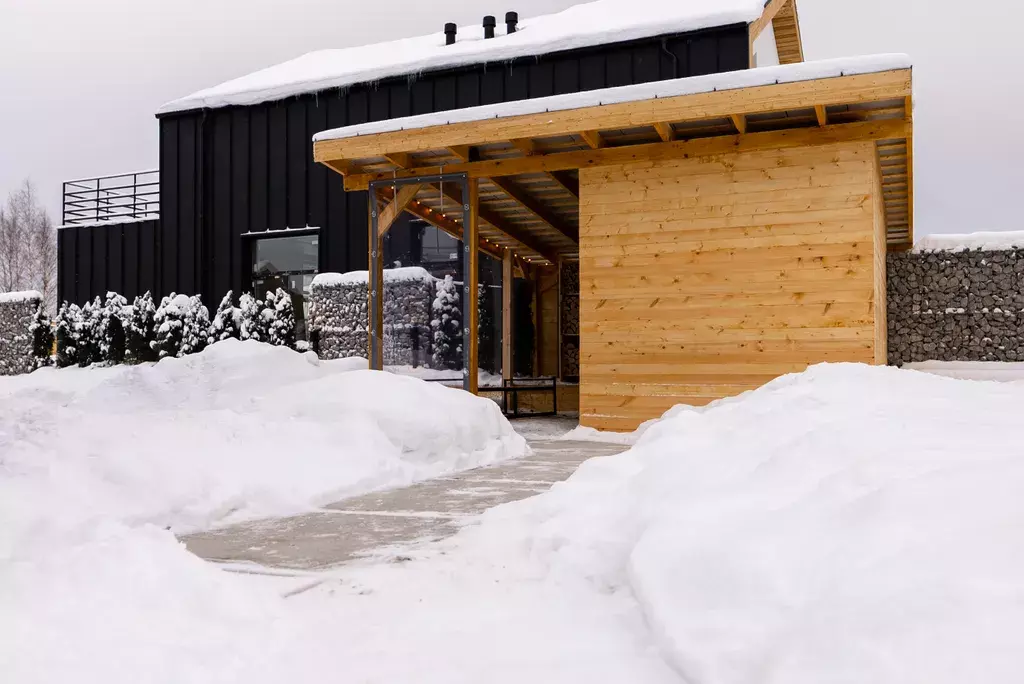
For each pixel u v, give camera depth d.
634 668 2.30
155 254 19.34
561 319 16.92
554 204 12.74
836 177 8.05
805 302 8.12
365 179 10.20
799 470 3.04
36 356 19.00
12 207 46.09
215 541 4.12
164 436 5.59
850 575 2.06
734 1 15.24
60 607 2.50
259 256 18.61
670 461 3.73
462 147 9.38
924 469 2.57
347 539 4.14
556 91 15.92
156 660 2.28
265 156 18.50
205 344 16.42
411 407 6.73
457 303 11.99
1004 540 1.92
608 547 3.27
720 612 2.29
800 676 1.82
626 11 16.84
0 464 4.61
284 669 2.34
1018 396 4.20
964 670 1.60
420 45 19.45
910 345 14.58
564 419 11.96
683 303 8.62
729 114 7.67
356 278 15.96
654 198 8.80
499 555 3.71
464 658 2.43
